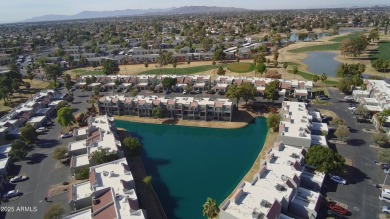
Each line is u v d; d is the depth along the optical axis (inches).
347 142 5009.8
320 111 6343.5
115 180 3686.0
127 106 6707.7
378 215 3358.8
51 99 7780.5
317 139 4744.1
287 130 4662.9
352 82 7342.5
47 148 5324.8
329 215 3368.6
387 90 6515.8
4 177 4394.7
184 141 5625.0
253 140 5556.1
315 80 7746.1
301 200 3376.0
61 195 3946.9
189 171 4574.3
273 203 3029.0
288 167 3767.2
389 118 5369.1
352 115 6082.7
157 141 5654.5
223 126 6053.2
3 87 7559.1
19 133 5748.0
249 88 6648.6
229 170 4569.4
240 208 3048.7
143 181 4141.2
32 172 4549.7
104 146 4586.6
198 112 6289.4
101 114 6865.2
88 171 4180.6
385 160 4087.1
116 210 3083.2
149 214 3585.1
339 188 3838.6
